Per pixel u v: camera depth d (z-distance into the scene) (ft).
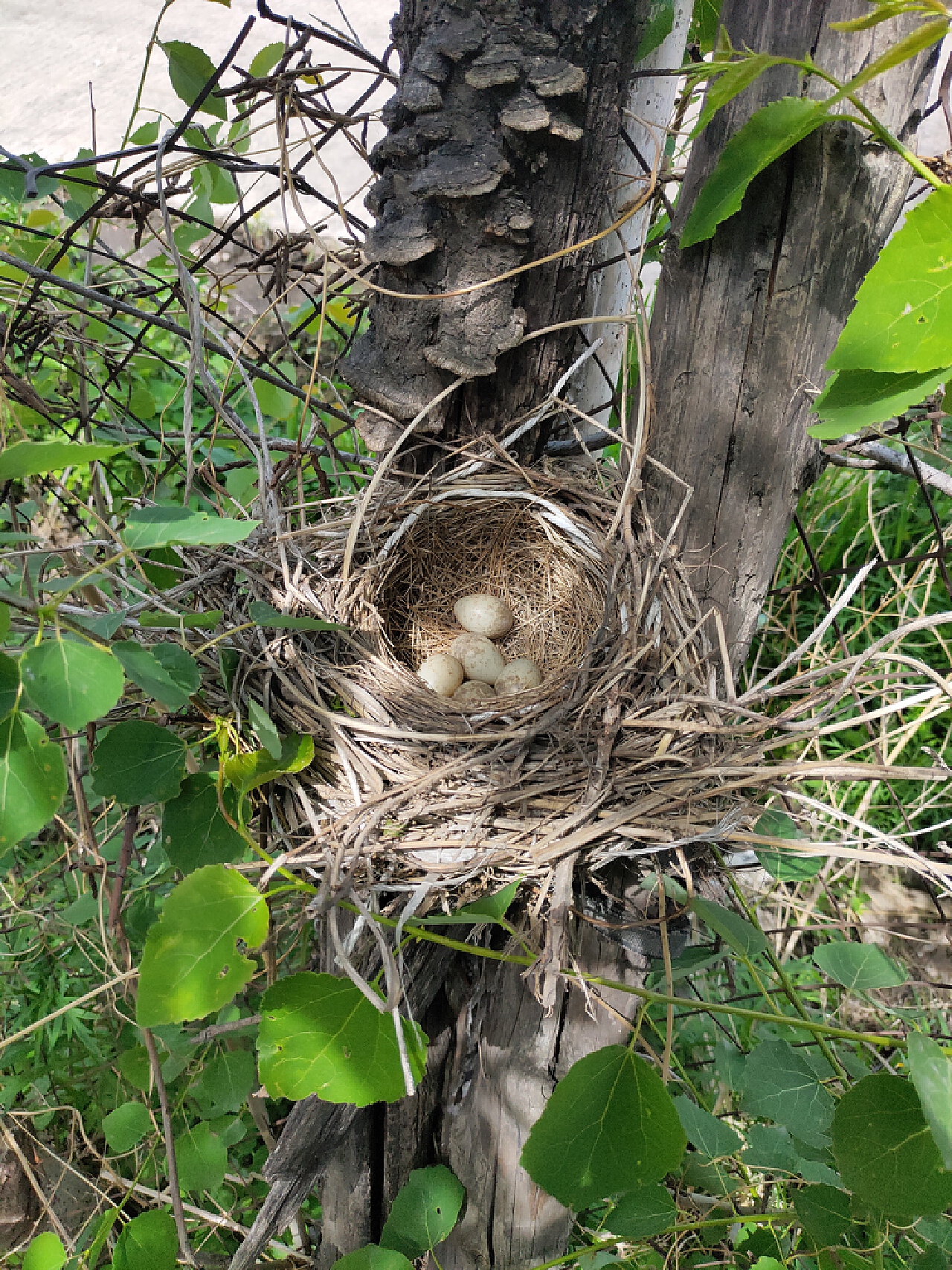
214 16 12.75
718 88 2.53
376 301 3.97
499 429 4.31
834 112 2.92
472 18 3.38
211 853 3.15
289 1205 3.88
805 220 3.10
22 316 3.81
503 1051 4.14
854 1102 2.61
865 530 8.29
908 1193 2.54
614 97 3.59
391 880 3.19
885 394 2.42
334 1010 2.72
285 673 3.62
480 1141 4.37
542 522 4.83
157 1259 3.51
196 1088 4.22
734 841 3.27
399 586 5.23
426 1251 4.19
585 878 3.40
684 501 3.77
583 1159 2.70
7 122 11.84
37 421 4.40
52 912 5.14
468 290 3.33
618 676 3.70
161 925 2.58
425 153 3.56
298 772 3.44
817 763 3.06
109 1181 4.97
